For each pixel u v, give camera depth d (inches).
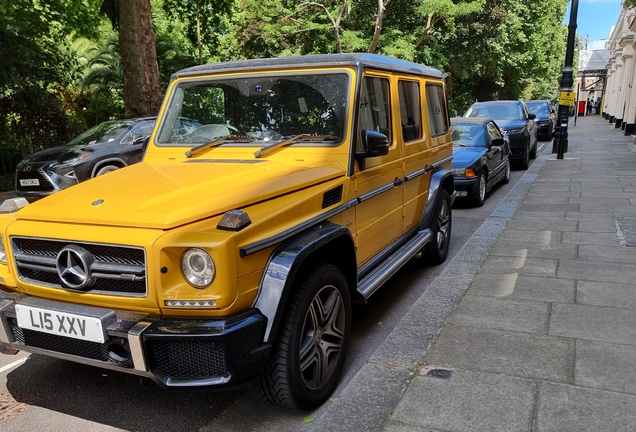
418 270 226.4
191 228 98.6
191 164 138.4
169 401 129.4
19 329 114.7
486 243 251.0
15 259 113.0
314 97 142.9
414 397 119.0
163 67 885.8
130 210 104.2
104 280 102.8
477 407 113.9
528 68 1371.8
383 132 161.3
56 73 641.6
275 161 136.8
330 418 113.7
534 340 145.0
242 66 153.4
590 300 173.0
